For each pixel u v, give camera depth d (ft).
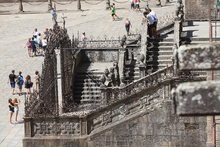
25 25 293.23
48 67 183.32
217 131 140.05
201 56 59.57
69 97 207.92
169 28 207.10
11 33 280.51
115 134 150.71
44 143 151.23
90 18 294.05
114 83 177.37
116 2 333.01
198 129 147.64
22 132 169.78
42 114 152.97
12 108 176.14
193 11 232.12
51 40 192.75
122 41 215.31
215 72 135.03
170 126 148.77
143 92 149.48
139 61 192.44
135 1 296.10
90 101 216.13
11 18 309.01
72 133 151.94
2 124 176.65
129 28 256.32
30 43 239.09
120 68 208.23
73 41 225.15
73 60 220.43
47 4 349.82
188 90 55.93
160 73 151.43
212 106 55.77
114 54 230.07
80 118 150.51
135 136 150.30
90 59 232.32
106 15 297.94
